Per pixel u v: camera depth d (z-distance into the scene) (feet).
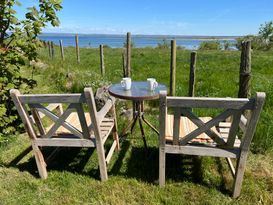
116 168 11.24
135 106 13.66
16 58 13.08
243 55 12.01
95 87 21.08
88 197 9.43
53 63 34.71
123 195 9.43
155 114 17.01
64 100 8.79
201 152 9.05
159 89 11.19
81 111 8.99
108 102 11.21
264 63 41.42
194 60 14.83
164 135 8.85
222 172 10.77
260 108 7.38
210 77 28.02
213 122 8.31
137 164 11.52
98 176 10.63
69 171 11.03
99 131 9.36
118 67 38.40
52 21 13.66
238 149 8.79
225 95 20.29
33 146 10.14
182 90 20.95
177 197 9.27
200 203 9.00
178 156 12.01
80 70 28.73
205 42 116.78
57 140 9.96
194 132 8.71
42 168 10.39
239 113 7.80
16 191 9.84
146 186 9.93
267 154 11.89
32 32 13.14
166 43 116.47
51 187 10.03
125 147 13.01
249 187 9.54
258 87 19.81
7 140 13.29
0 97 13.55
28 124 9.60
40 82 25.50
